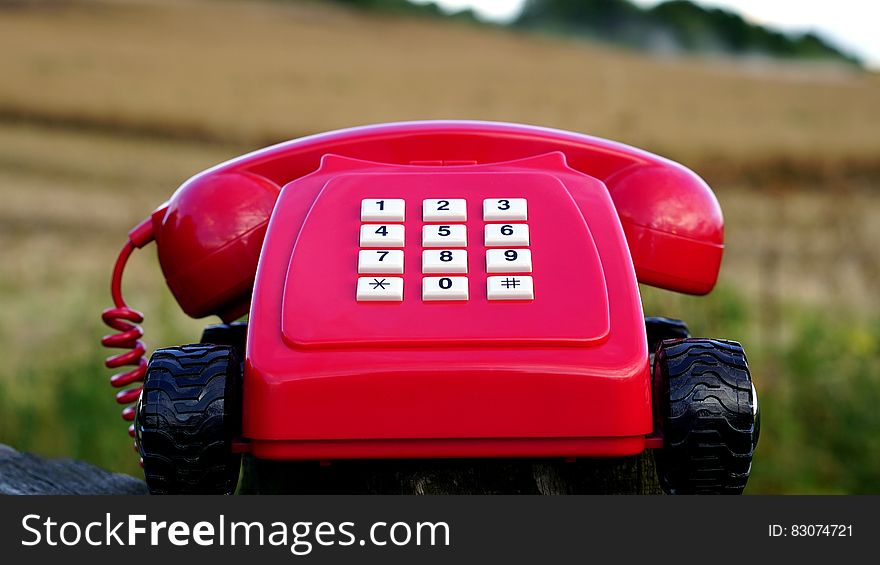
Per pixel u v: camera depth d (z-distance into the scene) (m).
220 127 25.97
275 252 1.96
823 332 5.91
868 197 17.36
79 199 18.97
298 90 30.66
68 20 39.66
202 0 47.44
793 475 4.90
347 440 1.80
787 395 5.28
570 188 2.08
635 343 1.83
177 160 22.94
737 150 22.53
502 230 1.95
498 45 43.81
